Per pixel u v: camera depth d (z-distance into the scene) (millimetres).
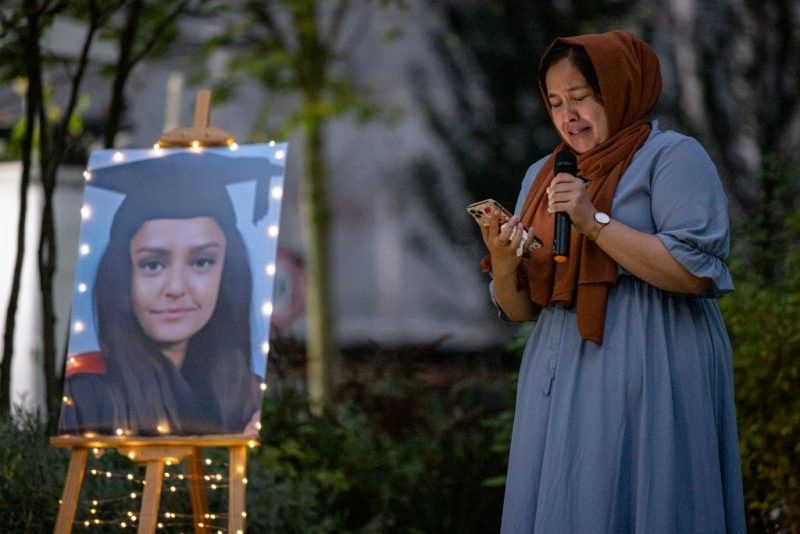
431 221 29781
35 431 12672
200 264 10641
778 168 15242
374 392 15352
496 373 16062
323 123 26219
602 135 9523
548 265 9578
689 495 9148
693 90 24469
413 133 43094
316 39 25469
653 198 9305
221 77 27062
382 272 45469
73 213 17672
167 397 10352
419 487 14797
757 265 14180
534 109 26344
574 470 9203
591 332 9227
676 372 9234
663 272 9031
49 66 16281
